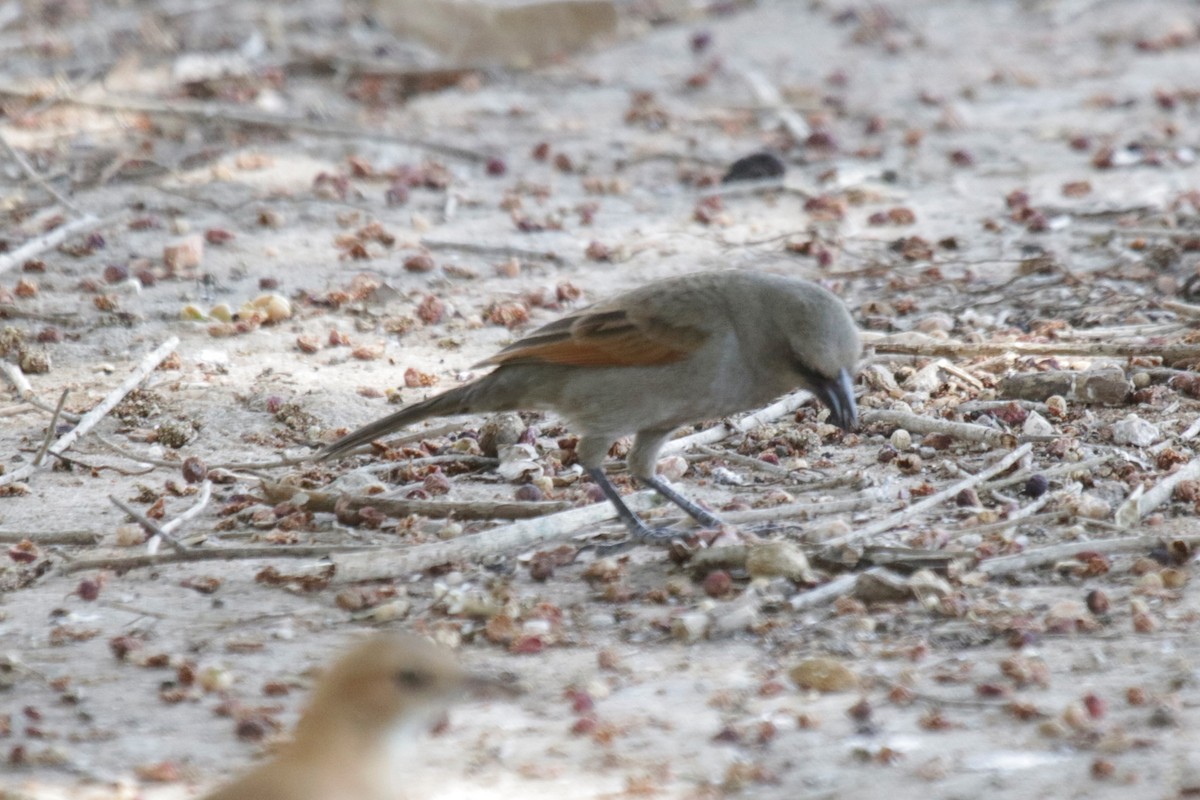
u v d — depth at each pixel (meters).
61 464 13.14
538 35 28.06
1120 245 17.97
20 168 20.97
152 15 30.48
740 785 8.12
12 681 9.44
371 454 13.33
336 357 15.55
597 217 19.92
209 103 24.45
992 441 12.88
